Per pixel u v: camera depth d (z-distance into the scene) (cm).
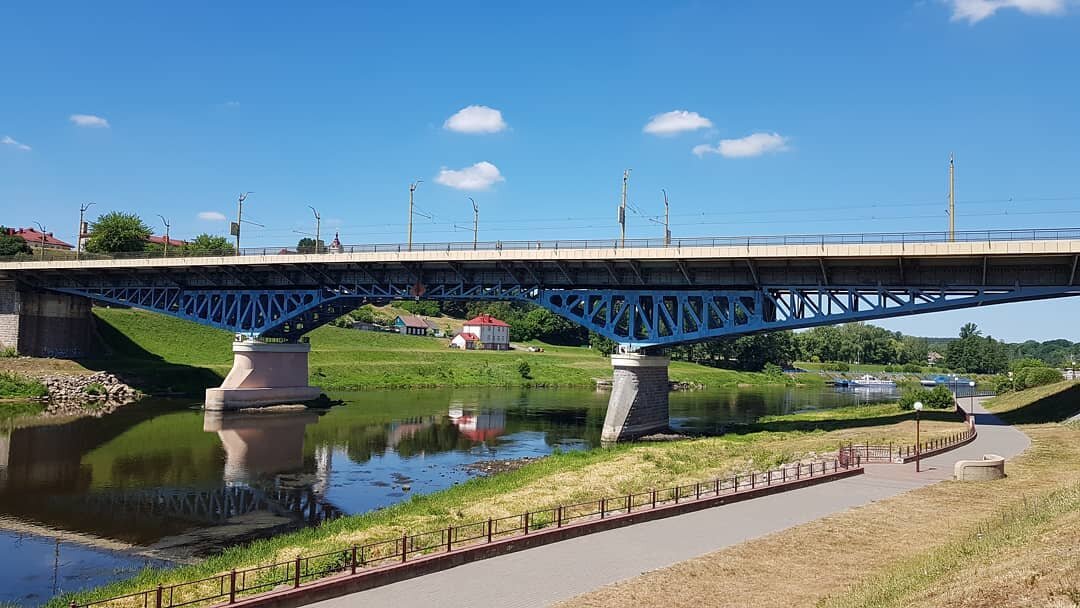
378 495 3838
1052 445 4322
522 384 12012
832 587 1856
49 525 3206
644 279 5931
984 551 1850
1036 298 4816
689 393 11825
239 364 7675
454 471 4528
